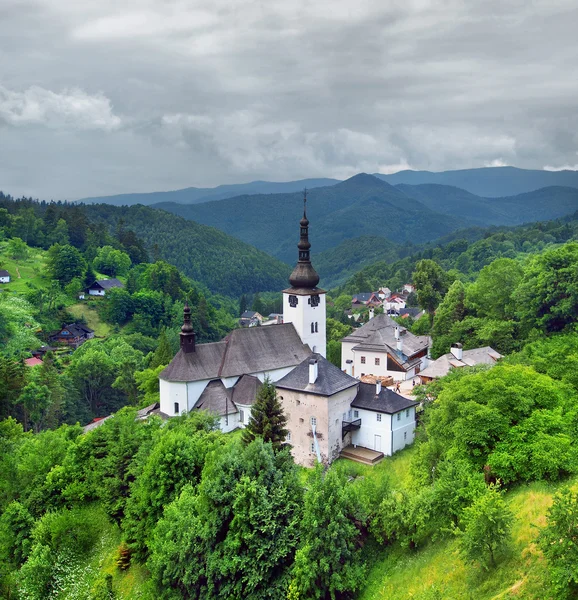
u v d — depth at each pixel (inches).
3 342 6097.4
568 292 2940.5
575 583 1071.6
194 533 1706.4
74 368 5221.5
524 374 1793.8
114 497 2208.4
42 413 4210.1
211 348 3189.0
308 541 1535.4
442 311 4160.9
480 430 1604.3
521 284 3312.0
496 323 3521.2
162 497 1969.7
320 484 1590.8
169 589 1766.7
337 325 5885.8
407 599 1373.0
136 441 2293.3
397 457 2447.1
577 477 1476.4
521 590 1170.6
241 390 3056.1
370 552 1595.7
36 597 2017.7
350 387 2578.7
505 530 1245.7
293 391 2554.1
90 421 4763.8
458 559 1384.1
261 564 1590.8
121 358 5674.2
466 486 1485.0
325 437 2460.6
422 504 1515.7
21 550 2250.2
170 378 3036.4
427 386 2546.8
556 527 1096.2
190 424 2425.0
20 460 2596.0
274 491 1716.3
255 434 2293.3
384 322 4072.3
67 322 7288.4
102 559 2106.3
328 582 1489.9
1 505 2429.9
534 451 1520.7
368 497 1642.5
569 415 1642.5
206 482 1753.2
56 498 2394.2
